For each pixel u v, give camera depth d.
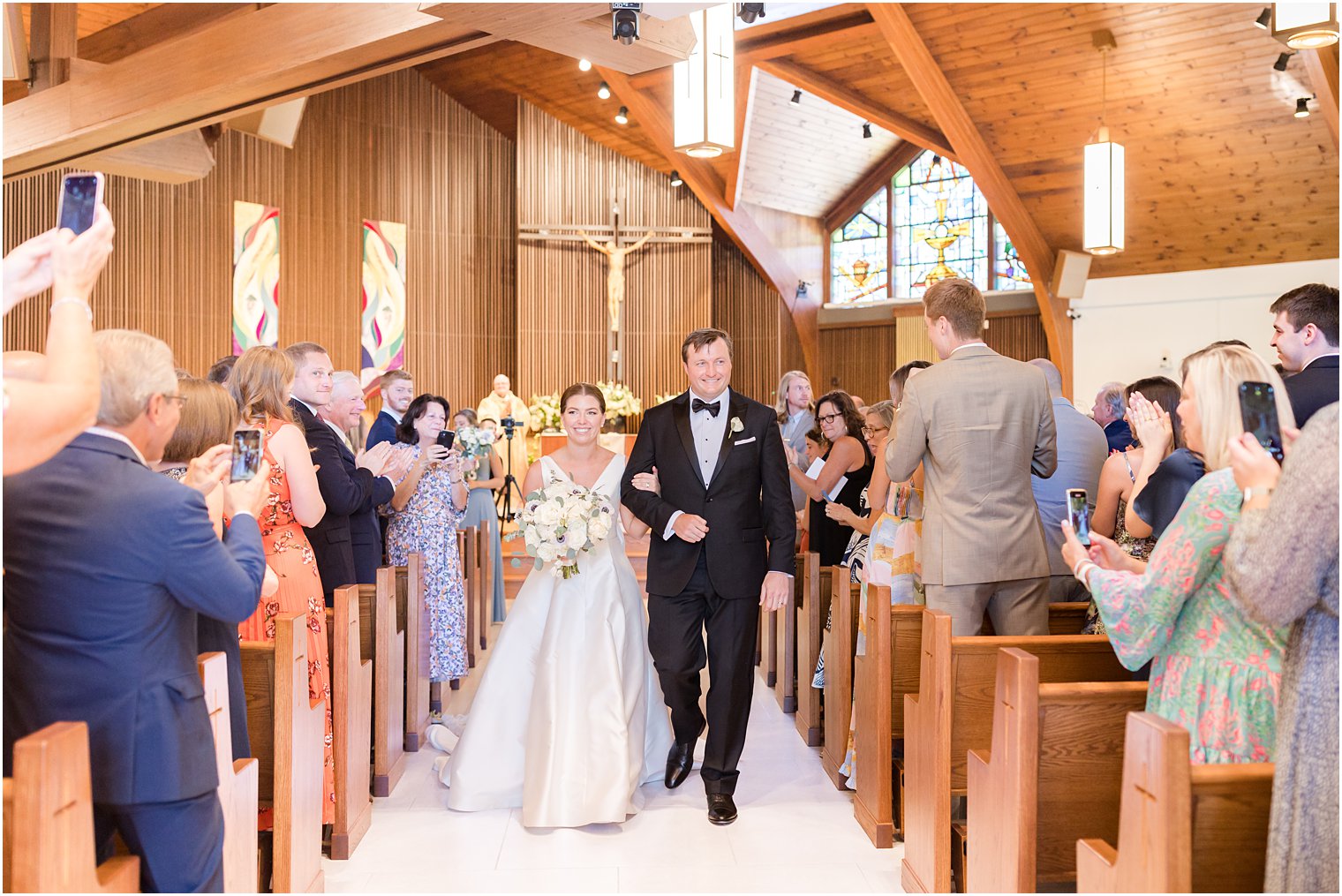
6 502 1.65
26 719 1.65
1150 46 7.61
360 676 3.29
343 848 3.08
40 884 1.34
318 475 3.43
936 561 3.07
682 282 12.59
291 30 3.56
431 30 3.12
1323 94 6.99
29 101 4.61
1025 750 2.12
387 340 11.48
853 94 9.26
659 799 3.63
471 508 6.86
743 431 3.44
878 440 4.34
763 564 3.46
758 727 4.68
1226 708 1.85
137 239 9.51
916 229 12.94
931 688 2.68
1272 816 1.62
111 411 1.75
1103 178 6.58
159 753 1.68
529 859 3.08
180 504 1.69
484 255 12.27
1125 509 3.07
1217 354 1.95
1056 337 10.47
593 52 3.26
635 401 11.48
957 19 7.71
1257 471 1.72
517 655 3.64
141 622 1.68
